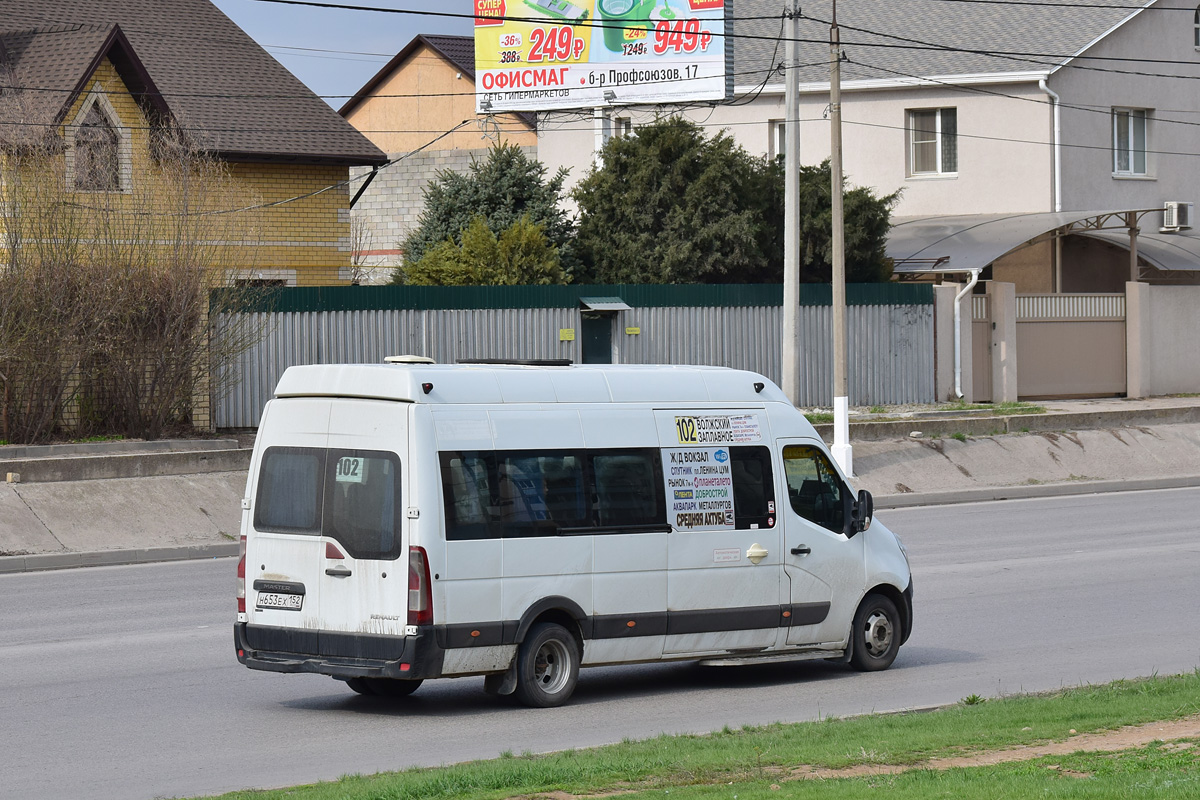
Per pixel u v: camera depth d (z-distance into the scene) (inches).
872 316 4896.7
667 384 1685.5
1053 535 3147.1
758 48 6614.2
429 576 1453.0
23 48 4618.6
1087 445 4515.3
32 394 3553.2
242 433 3905.0
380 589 1465.3
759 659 1707.7
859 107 6235.2
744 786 1061.1
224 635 1990.7
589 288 4426.7
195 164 4055.1
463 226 5393.7
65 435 3627.0
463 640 1475.1
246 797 1073.5
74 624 2075.5
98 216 3725.4
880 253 5187.0
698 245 4921.3
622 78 5733.3
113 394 3690.9
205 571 2711.6
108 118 4495.6
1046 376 5438.0
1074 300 5482.3
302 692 1656.0
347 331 4087.1
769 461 1733.5
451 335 4232.3
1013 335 5231.3
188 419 3860.7
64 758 1310.3
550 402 1579.7
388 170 7116.1
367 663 1467.8
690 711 1556.3
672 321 4552.2
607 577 1589.6
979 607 2229.3
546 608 1544.0
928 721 1350.9
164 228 3794.3
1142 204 6171.3
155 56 5108.3
